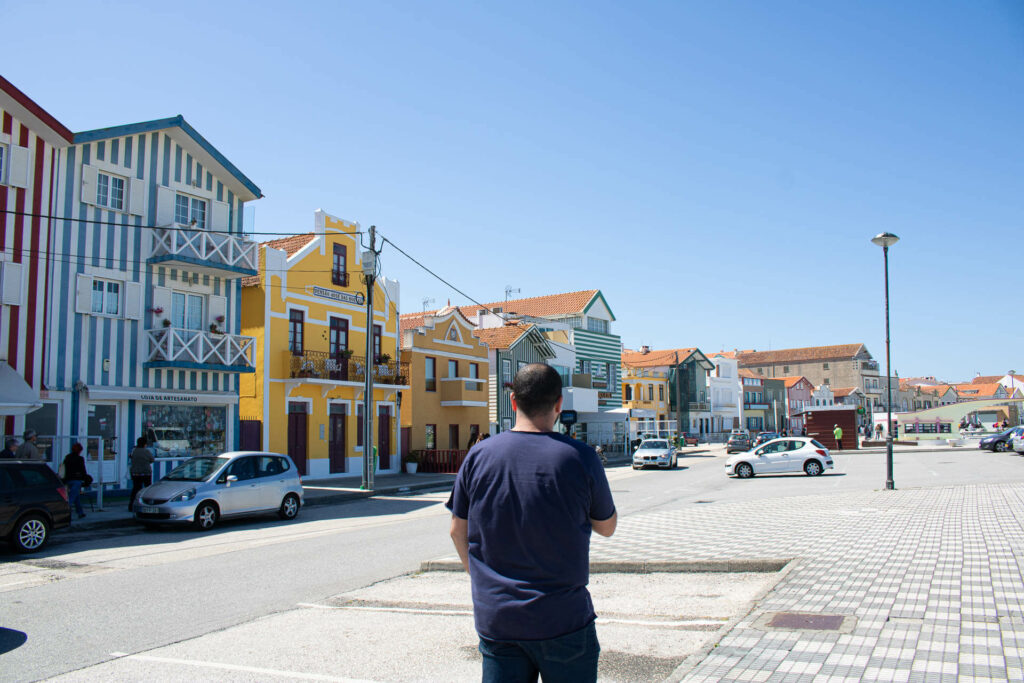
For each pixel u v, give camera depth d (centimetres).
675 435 6844
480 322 4897
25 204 1888
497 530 300
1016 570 812
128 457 2091
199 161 2359
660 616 735
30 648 650
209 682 555
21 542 1204
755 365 12312
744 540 1125
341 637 679
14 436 1762
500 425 4106
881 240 2330
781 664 521
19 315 1859
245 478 1645
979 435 6812
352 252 3052
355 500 2223
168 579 977
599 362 5778
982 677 479
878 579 793
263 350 2605
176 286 2267
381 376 3114
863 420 10556
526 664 298
